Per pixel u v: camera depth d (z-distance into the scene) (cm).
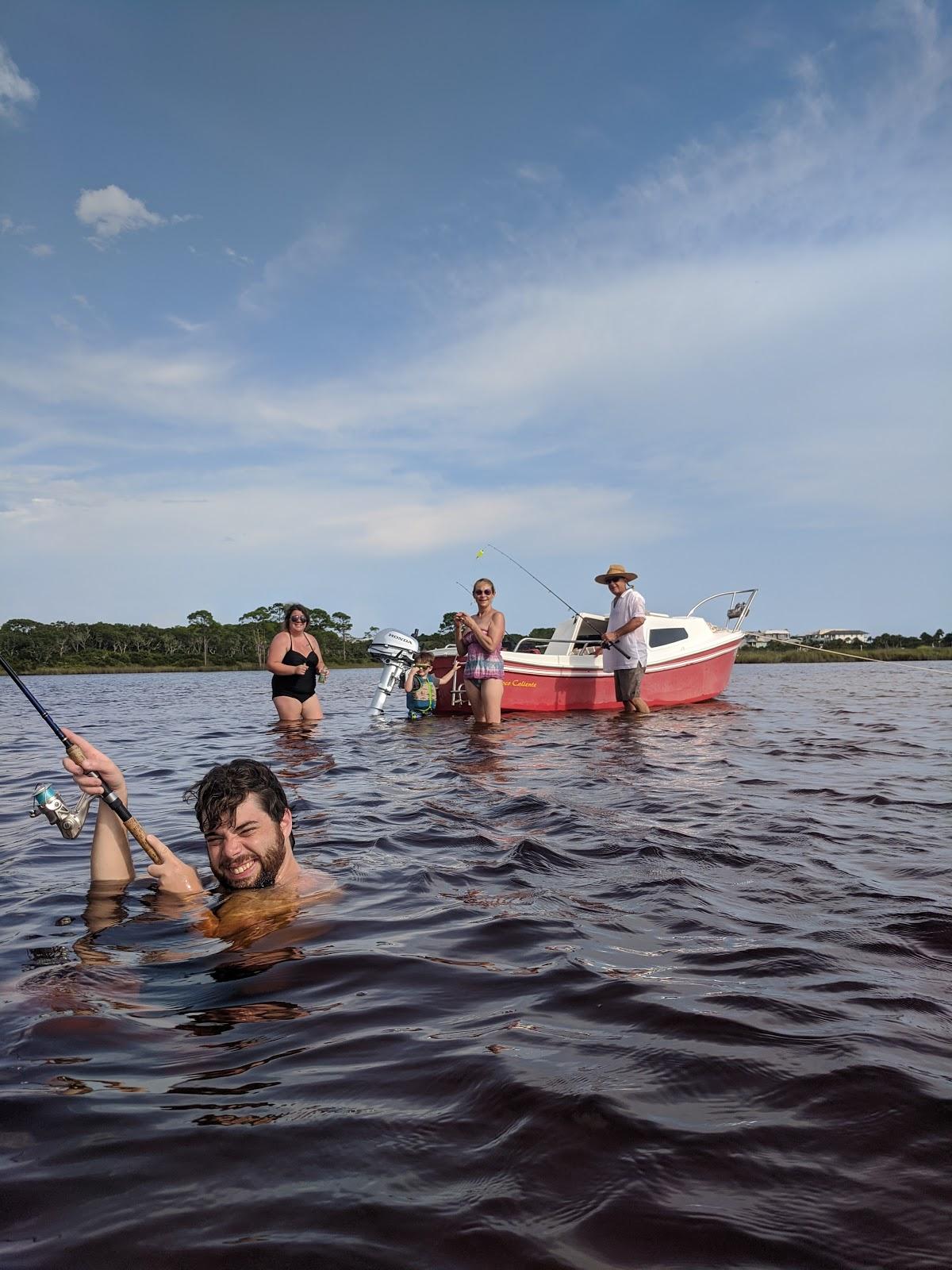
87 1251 119
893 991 214
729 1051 179
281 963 237
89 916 285
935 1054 178
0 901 305
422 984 221
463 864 346
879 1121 152
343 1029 193
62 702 1752
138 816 466
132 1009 206
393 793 516
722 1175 136
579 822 428
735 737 835
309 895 304
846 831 407
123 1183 135
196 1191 133
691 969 230
